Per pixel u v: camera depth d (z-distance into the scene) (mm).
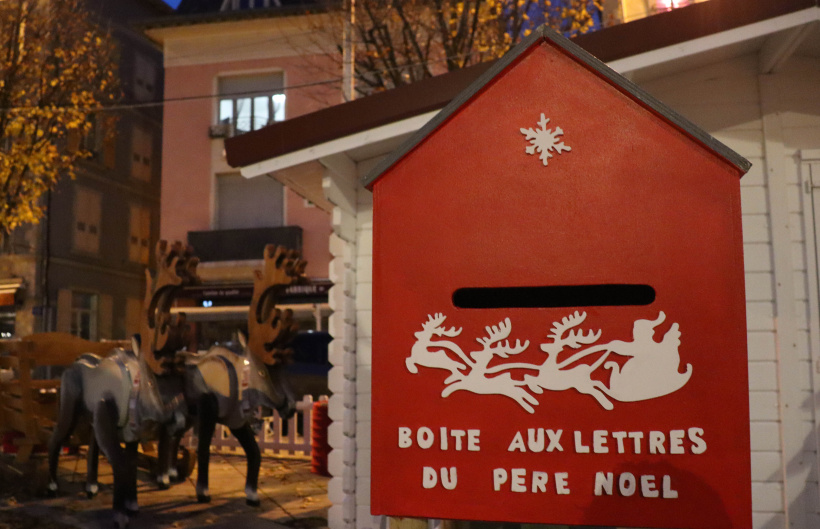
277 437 10094
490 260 2230
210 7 21844
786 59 4426
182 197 20969
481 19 12250
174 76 21062
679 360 2084
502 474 2152
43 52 17219
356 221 5305
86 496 7215
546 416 2139
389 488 2229
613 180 2180
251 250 20156
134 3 24469
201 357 6734
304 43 20203
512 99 2268
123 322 24297
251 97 20750
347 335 5180
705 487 2041
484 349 2197
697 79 4621
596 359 2123
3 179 17234
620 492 2080
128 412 6020
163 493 7391
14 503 6926
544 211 2215
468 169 2275
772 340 4414
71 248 22062
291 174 5242
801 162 4477
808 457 4293
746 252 4488
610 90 2209
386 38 13273
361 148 4996
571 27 11891
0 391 8234
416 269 2277
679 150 2146
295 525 6039
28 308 20906
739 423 2041
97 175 23047
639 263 2141
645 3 8172
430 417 2217
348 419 5156
